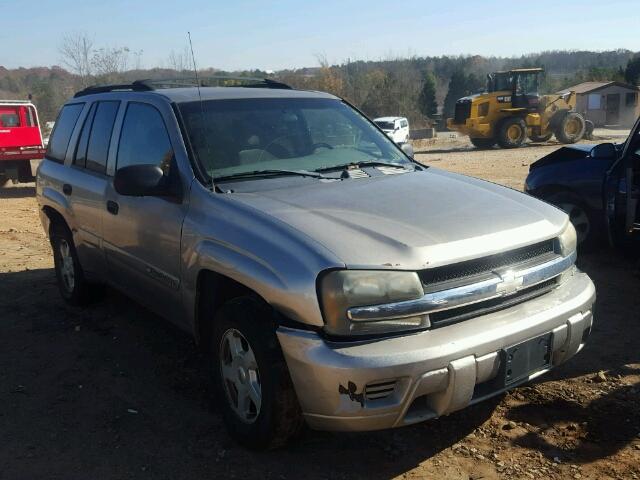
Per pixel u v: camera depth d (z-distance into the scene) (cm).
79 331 538
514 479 317
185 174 390
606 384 410
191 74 570
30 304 613
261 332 319
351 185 387
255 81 529
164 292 417
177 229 385
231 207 354
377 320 293
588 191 689
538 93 2728
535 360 326
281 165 413
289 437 331
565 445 345
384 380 286
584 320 347
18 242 923
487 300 317
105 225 480
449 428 366
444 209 347
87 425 388
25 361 483
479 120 2697
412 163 461
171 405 409
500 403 391
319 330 298
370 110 5988
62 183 550
